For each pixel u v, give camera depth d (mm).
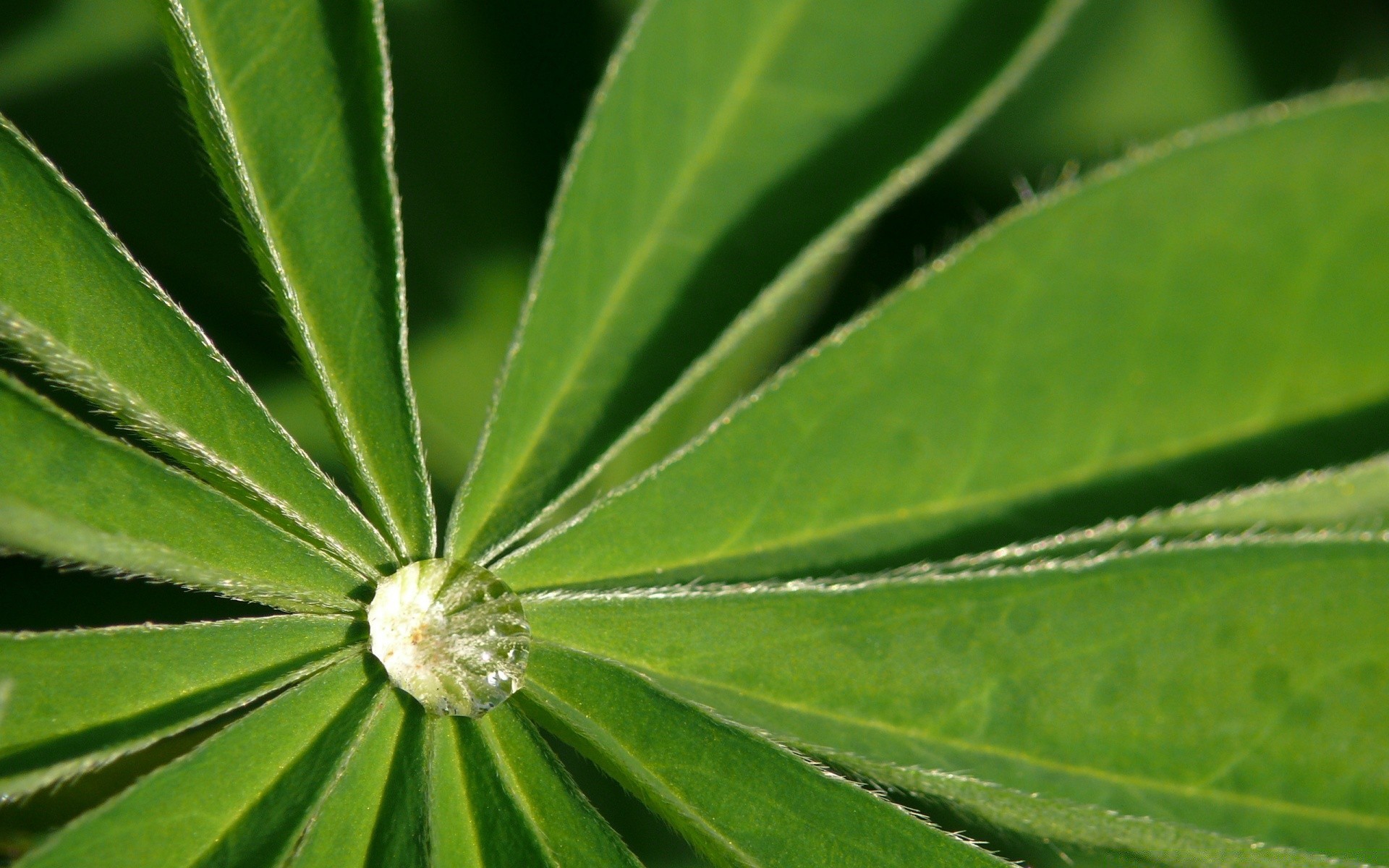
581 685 159
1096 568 161
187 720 152
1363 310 168
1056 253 168
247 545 155
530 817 157
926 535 165
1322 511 167
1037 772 159
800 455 164
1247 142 168
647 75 167
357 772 156
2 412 151
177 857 152
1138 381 168
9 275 154
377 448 158
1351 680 160
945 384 166
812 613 160
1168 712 160
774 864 157
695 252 169
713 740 158
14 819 162
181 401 155
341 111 156
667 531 162
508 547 161
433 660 156
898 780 159
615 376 167
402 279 156
